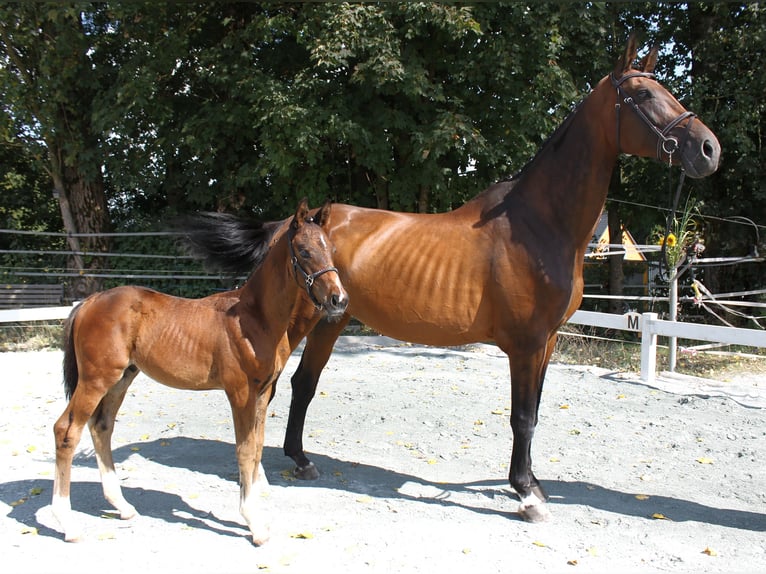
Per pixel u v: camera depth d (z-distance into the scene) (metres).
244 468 3.64
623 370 8.70
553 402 7.04
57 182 13.08
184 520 3.92
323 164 11.98
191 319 3.74
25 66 12.45
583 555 3.52
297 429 4.83
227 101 11.24
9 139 12.58
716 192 12.45
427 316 4.39
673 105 4.02
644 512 4.19
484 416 6.48
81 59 11.71
